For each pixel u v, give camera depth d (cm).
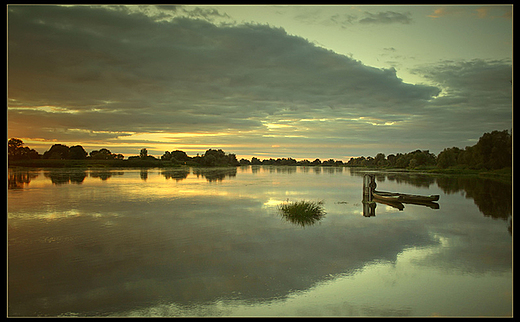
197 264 1275
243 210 2538
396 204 2970
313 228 1903
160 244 1559
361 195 3659
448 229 1923
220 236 1709
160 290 1038
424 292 1031
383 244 1573
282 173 10044
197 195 3522
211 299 972
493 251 1480
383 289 1050
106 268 1238
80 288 1059
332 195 3659
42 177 5906
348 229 1889
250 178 6844
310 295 1000
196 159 15438
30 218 2202
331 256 1377
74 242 1602
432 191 4250
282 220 2139
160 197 3325
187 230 1848
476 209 2709
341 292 1024
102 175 6762
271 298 980
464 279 1142
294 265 1263
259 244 1556
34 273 1188
